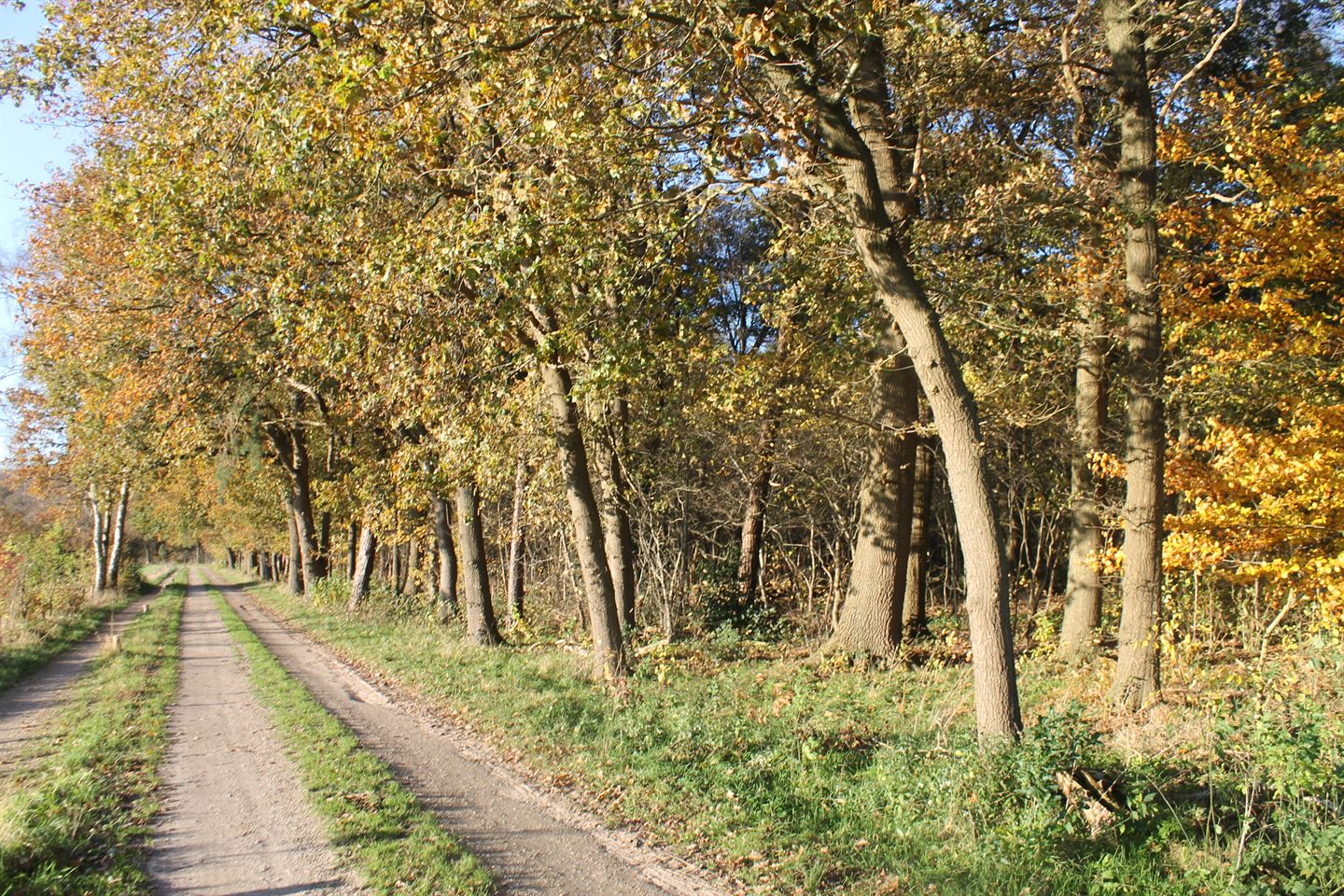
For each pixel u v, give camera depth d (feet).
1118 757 24.50
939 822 20.89
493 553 106.93
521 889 18.65
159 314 63.16
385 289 38.24
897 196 40.65
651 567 68.80
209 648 61.62
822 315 46.42
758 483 66.54
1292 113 44.88
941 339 24.77
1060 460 64.75
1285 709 21.99
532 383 46.93
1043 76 42.29
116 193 43.14
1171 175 43.29
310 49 32.63
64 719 35.94
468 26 28.07
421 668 47.75
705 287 36.35
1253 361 33.32
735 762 26.76
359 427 76.54
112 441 78.69
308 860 20.02
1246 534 29.19
